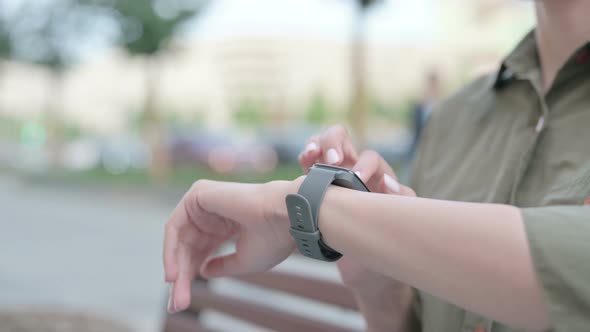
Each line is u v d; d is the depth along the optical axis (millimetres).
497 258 488
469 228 504
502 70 959
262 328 1358
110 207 11219
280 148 14328
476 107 1013
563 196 756
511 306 489
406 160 5879
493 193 870
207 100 25344
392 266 542
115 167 18141
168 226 762
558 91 859
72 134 27656
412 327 979
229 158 14102
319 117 24375
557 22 867
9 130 29125
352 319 3287
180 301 741
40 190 14242
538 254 474
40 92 29391
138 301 4805
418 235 523
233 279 1475
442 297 528
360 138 10836
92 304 4668
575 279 464
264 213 661
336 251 614
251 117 24297
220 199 707
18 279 5453
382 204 559
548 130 844
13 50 16328
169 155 14797
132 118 26266
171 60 14133
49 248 7156
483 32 16562
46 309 2816
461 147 1003
